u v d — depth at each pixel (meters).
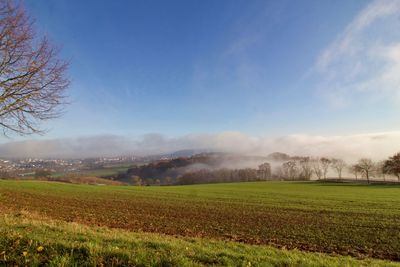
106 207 34.53
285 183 108.06
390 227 23.97
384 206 39.56
